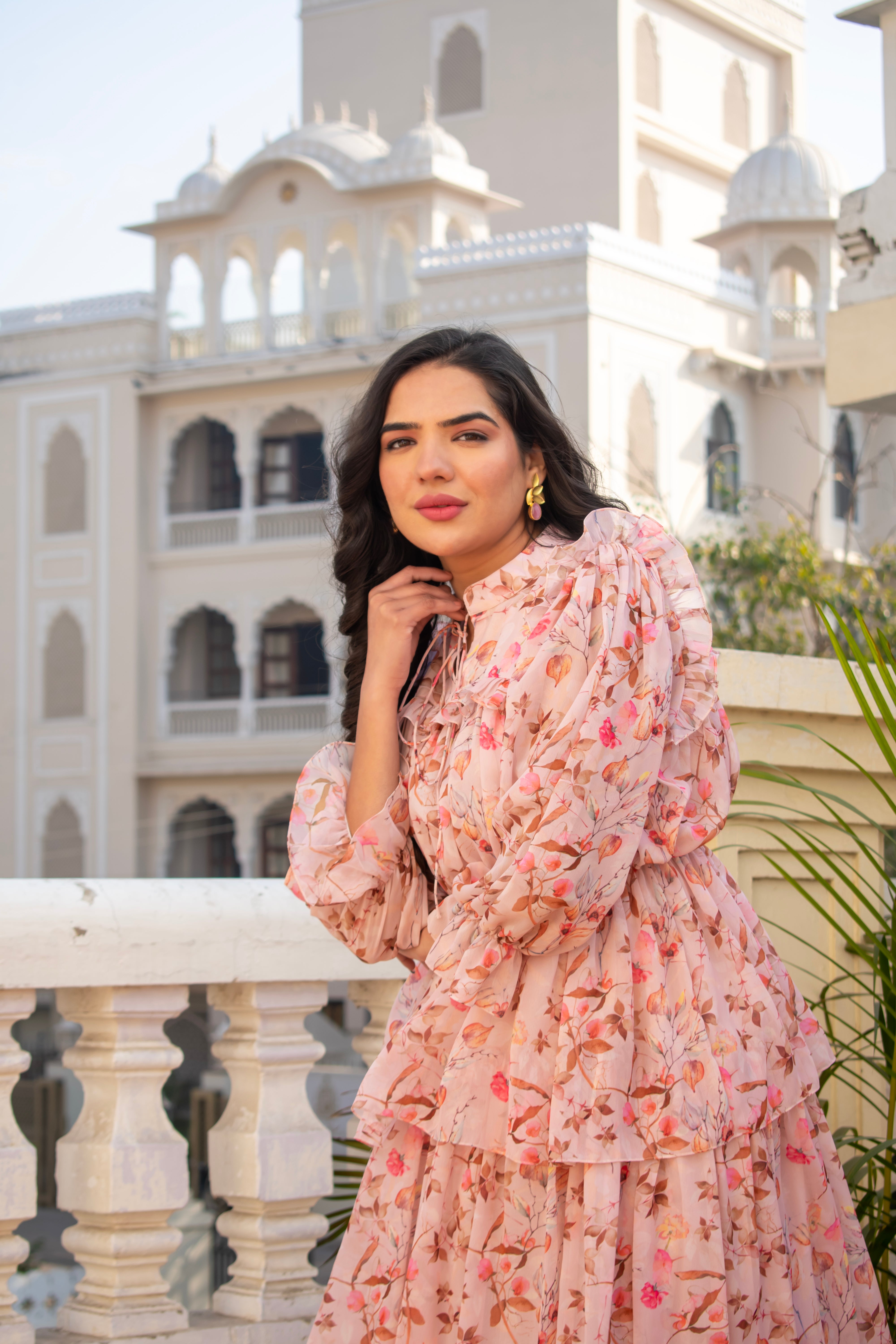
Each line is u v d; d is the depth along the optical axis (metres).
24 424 24.77
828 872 2.74
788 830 2.66
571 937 1.51
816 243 23.83
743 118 29.45
